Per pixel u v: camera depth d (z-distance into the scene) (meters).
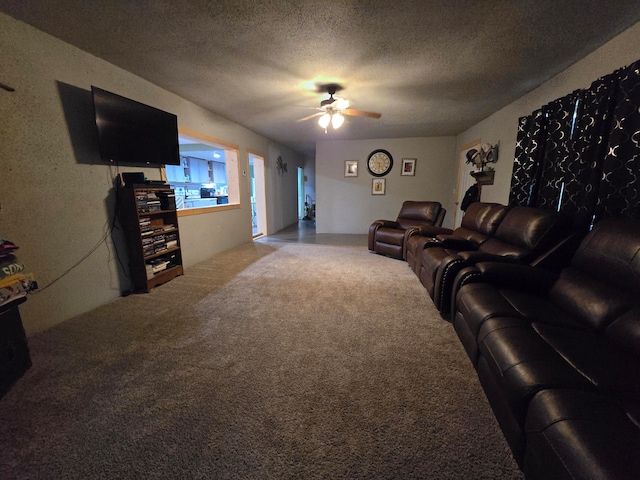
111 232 2.62
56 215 2.16
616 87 1.94
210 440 1.18
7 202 1.87
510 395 1.02
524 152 3.07
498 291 1.74
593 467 0.65
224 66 2.57
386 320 2.24
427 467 1.06
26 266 1.99
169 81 2.93
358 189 6.55
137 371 1.61
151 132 2.84
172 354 1.78
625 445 0.68
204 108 3.90
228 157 4.89
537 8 1.71
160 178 3.19
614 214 1.94
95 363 1.68
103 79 2.47
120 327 2.12
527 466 0.93
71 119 2.25
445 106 3.76
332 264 3.85
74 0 1.66
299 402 1.39
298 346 1.87
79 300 2.35
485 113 4.11
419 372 1.61
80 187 2.34
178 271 3.29
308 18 1.83
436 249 2.87
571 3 1.66
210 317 2.28
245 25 1.92
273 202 6.64
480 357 1.42
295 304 2.54
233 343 1.91
